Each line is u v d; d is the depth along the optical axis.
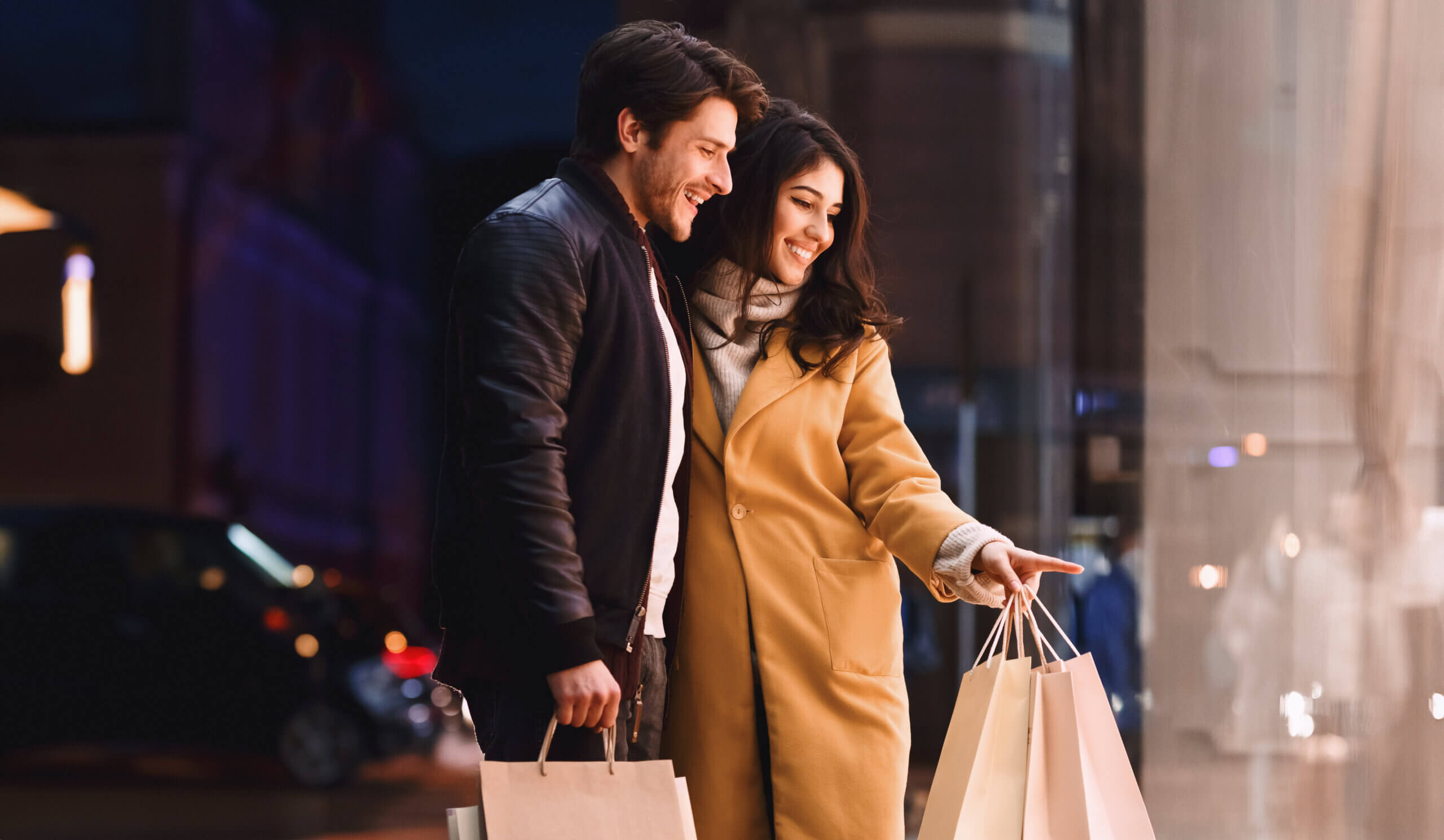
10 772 10.95
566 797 2.56
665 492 2.96
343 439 34.16
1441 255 5.07
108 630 11.16
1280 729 5.34
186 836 9.40
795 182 3.36
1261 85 5.43
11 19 26.52
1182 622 5.72
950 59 16.58
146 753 11.07
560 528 2.63
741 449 3.33
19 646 11.09
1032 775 2.83
